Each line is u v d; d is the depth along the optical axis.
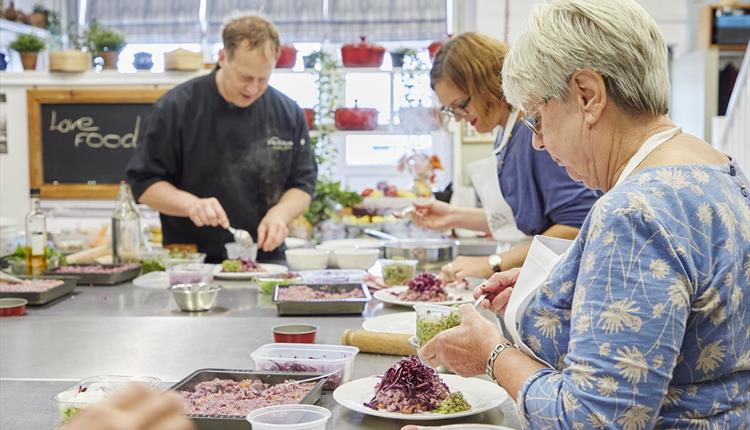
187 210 3.54
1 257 3.49
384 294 2.78
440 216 3.46
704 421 1.20
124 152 5.72
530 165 2.70
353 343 2.07
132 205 3.56
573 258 1.31
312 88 5.84
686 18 6.67
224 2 6.73
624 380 1.11
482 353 1.39
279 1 6.71
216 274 3.32
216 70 3.96
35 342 2.23
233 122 3.93
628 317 1.12
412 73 5.74
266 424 1.37
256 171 4.00
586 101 1.29
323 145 5.75
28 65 5.77
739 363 1.22
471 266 2.82
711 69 6.26
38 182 5.72
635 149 1.29
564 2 1.31
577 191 2.60
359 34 6.66
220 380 1.69
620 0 1.29
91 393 1.54
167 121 3.86
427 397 1.59
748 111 5.59
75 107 5.71
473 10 6.49
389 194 5.57
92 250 3.96
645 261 1.14
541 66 1.30
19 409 1.65
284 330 2.18
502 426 1.52
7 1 6.46
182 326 2.43
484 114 2.78
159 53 6.79
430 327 1.88
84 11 6.84
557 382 1.20
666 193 1.19
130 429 0.81
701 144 1.29
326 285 2.83
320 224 5.18
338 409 1.64
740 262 1.20
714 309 1.17
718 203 1.20
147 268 3.46
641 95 1.27
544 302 1.33
